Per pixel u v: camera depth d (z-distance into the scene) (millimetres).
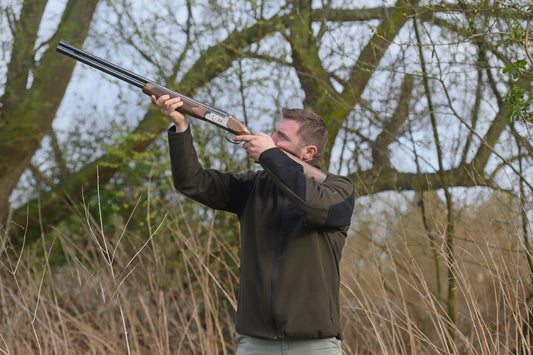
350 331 4254
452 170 4691
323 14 5363
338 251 2314
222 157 5371
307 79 5641
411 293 4535
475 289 4207
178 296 4867
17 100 6016
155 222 5430
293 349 2148
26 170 6328
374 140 5480
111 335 4406
